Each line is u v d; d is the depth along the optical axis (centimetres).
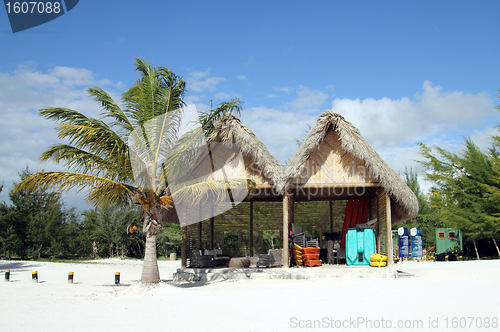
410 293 943
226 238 3053
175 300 991
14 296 1144
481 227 2308
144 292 1138
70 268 2281
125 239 4203
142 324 715
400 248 2717
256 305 865
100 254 4316
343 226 1750
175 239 4147
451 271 1519
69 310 886
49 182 1138
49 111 1127
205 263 1523
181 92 1327
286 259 1441
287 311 786
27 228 3300
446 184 2622
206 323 706
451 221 2442
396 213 1655
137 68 1315
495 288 1002
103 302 1001
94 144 1152
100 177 1162
